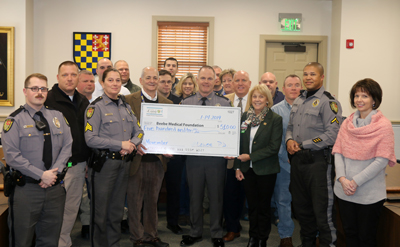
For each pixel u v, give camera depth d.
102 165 2.32
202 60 5.54
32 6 5.15
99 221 2.38
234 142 2.67
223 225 3.31
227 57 5.45
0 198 2.42
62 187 2.12
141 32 5.35
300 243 2.93
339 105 2.35
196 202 2.78
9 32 4.86
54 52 5.26
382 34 5.27
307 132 2.40
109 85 2.37
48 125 2.05
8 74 4.89
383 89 5.33
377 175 2.02
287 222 2.82
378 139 1.95
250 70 5.49
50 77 5.27
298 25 5.46
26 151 1.98
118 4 5.30
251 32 5.45
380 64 5.30
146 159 2.70
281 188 2.84
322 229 2.31
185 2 5.37
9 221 1.99
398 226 2.10
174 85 4.25
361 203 2.01
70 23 5.27
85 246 2.82
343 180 2.04
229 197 2.92
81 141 2.54
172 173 3.13
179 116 2.68
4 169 2.00
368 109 2.04
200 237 2.85
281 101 3.24
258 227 2.65
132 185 2.64
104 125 2.35
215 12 5.41
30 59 5.11
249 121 2.68
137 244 2.67
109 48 5.32
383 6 5.25
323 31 5.52
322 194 2.31
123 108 2.48
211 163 2.71
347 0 5.20
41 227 2.10
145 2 5.33
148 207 2.74
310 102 2.45
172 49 5.49
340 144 2.14
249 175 2.64
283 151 2.88
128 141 2.37
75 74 2.50
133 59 5.37
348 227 2.09
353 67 5.28
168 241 2.94
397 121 5.31
